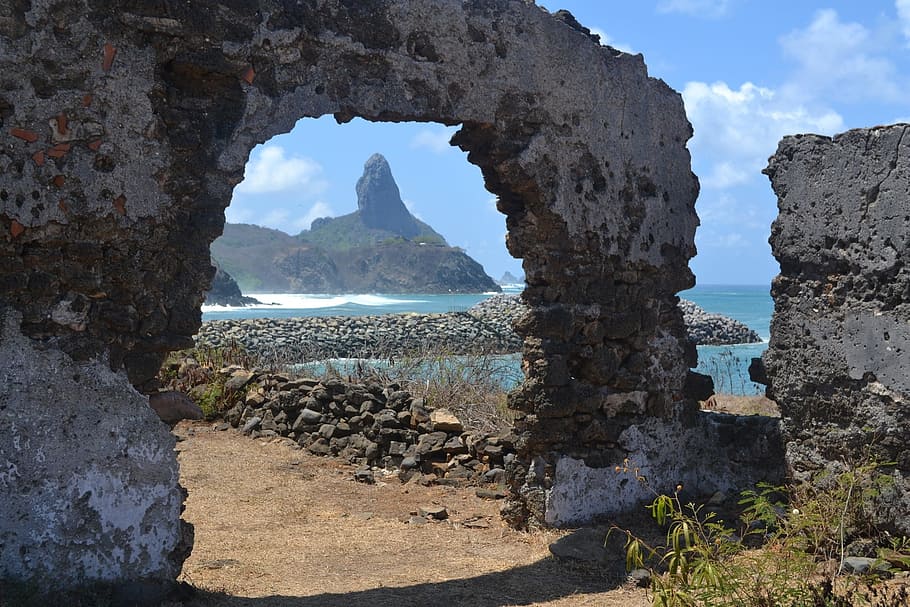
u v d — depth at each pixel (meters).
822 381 7.20
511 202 7.68
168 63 5.57
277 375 11.80
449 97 6.91
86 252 5.23
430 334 31.70
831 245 7.16
